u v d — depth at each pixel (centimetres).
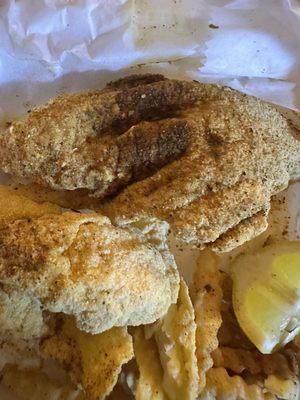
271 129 16
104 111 15
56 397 16
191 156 15
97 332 14
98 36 16
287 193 18
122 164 15
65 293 14
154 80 17
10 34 16
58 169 15
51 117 15
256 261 17
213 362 17
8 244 14
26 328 15
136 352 16
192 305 16
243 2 16
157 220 15
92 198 16
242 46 17
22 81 17
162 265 15
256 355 17
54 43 16
